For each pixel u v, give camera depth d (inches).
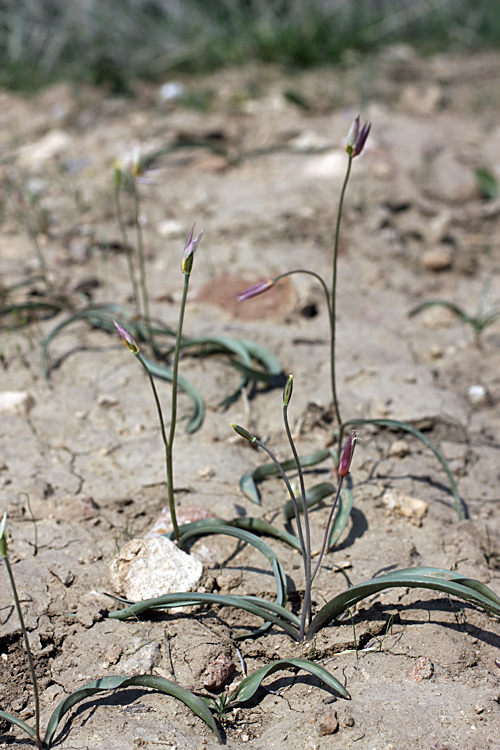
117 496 51.6
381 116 88.1
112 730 45.1
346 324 59.8
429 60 112.3
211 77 108.7
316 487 50.6
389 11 124.9
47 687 46.3
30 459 52.9
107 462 52.9
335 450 53.6
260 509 51.2
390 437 54.3
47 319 59.6
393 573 46.4
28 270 62.9
